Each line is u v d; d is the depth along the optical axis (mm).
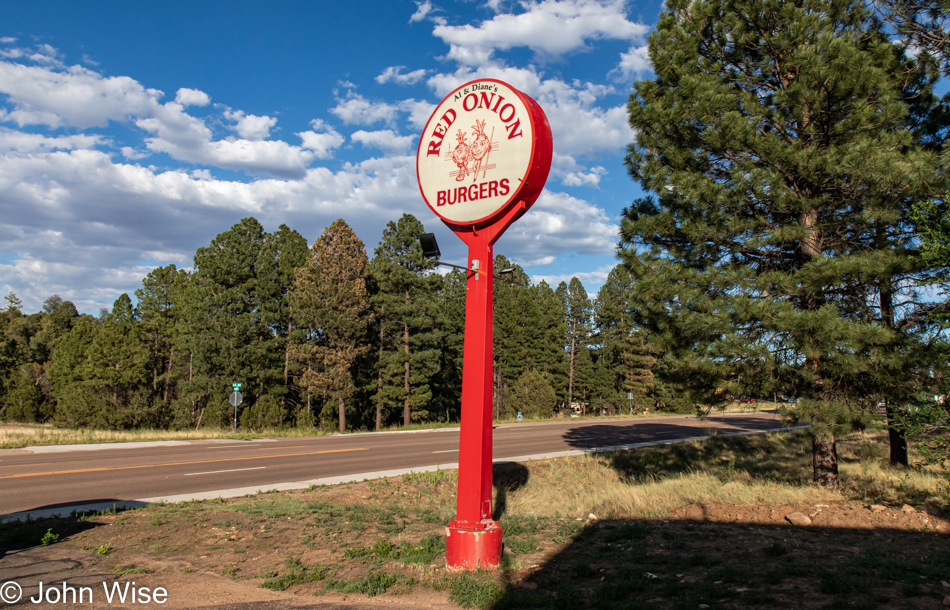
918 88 9617
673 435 24672
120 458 15141
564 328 62281
